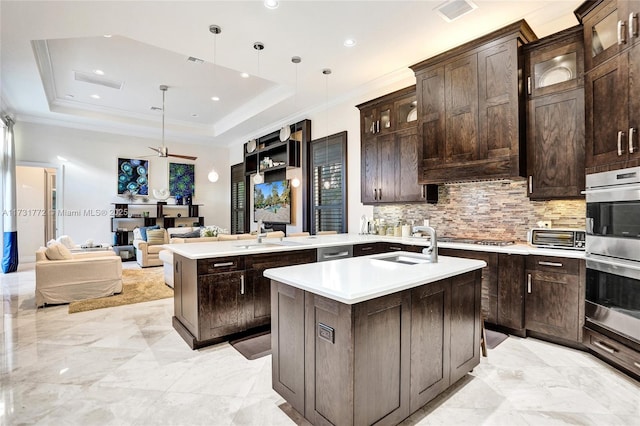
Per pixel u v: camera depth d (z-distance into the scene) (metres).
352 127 5.32
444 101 3.56
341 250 3.85
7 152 6.12
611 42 2.38
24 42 3.61
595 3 2.49
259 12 3.05
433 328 1.95
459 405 1.98
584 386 2.19
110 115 7.05
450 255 3.50
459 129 3.44
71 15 3.05
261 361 2.57
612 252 2.37
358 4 2.97
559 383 2.22
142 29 3.31
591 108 2.54
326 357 1.63
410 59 4.09
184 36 3.46
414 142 4.13
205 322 2.81
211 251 2.96
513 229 3.59
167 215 8.49
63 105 6.50
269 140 7.55
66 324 3.42
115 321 3.52
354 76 4.62
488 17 3.23
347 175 5.40
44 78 5.16
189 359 2.61
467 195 3.99
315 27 3.33
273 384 2.03
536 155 3.10
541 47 3.04
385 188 4.52
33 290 4.87
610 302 2.40
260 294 3.15
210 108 6.88
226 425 1.80
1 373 2.38
